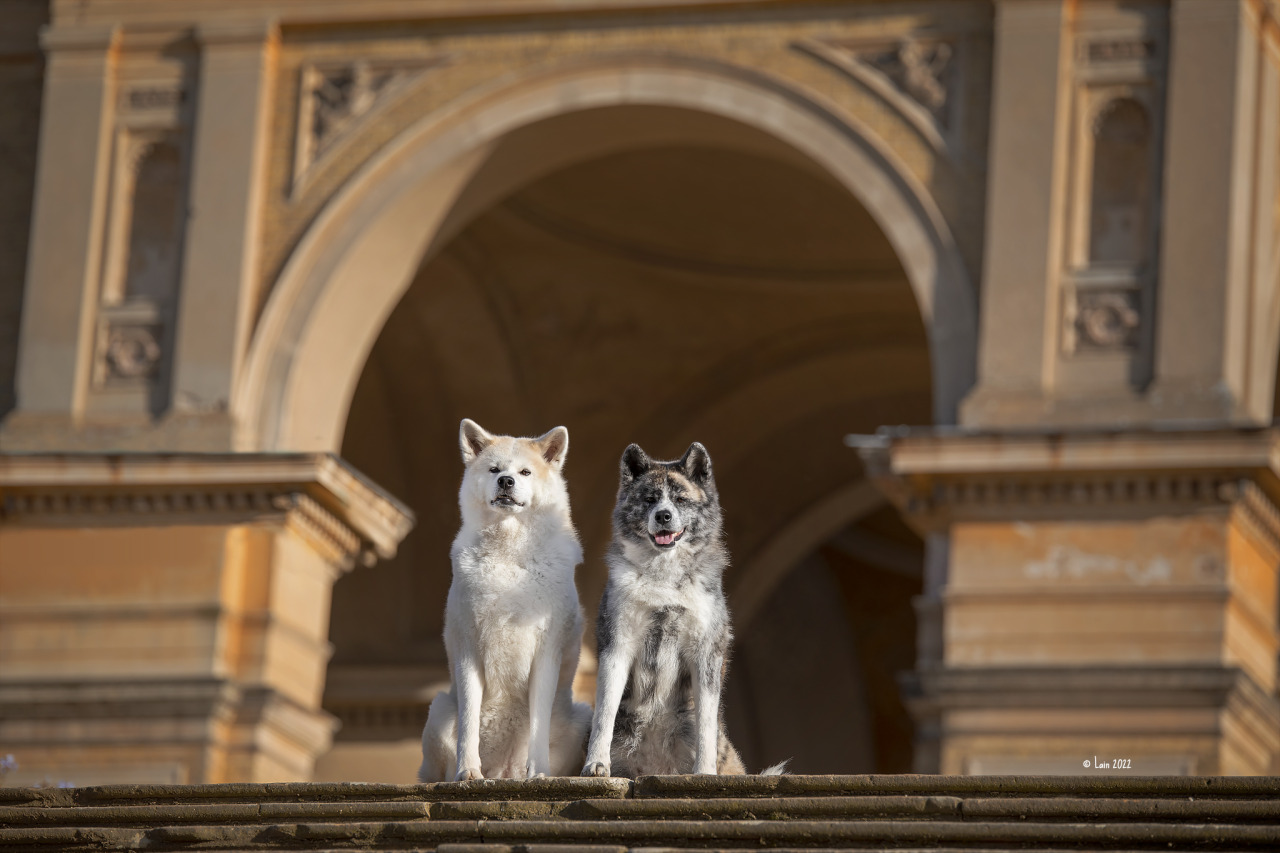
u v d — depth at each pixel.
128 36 21.91
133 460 20.09
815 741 35.94
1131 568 18.03
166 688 19.52
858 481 31.39
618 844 8.23
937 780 8.50
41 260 21.36
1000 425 18.66
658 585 9.60
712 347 29.06
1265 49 19.70
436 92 21.33
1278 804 7.88
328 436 21.30
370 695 28.58
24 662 20.09
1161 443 17.86
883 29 20.47
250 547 20.19
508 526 9.90
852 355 29.00
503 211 26.53
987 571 18.34
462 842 8.34
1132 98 19.44
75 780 19.56
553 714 10.04
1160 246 18.84
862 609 36.16
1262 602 18.83
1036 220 19.22
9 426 20.80
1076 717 17.78
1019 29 19.73
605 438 29.36
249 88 21.45
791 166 25.20
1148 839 7.80
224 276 20.95
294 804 8.82
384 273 21.47
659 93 20.83
